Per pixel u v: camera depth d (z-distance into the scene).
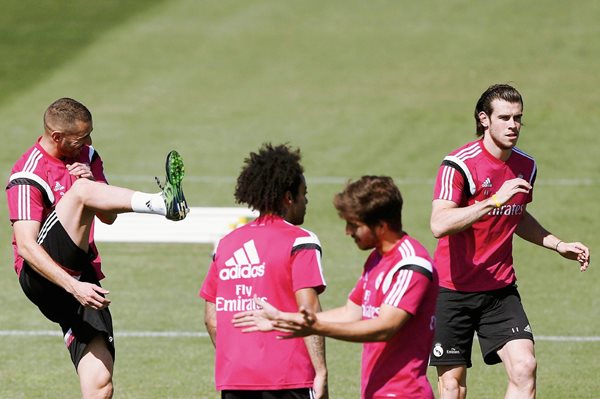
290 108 67.31
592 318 35.66
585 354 31.88
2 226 47.62
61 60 76.62
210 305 19.41
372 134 62.12
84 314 22.52
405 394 17.77
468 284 23.81
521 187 21.59
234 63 76.19
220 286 19.00
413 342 17.83
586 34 80.50
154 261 43.34
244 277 18.73
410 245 17.89
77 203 22.23
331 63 75.94
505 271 23.91
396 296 17.36
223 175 55.00
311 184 53.31
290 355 18.64
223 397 19.05
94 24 84.12
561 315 36.00
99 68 75.12
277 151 19.28
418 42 79.62
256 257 18.72
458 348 24.23
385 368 17.92
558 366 30.73
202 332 34.38
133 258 43.78
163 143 60.75
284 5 88.62
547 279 40.38
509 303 23.81
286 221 19.42
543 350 32.31
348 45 79.31
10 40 80.31
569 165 56.22
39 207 22.64
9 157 57.88
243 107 67.69
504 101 23.22
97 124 64.31
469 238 23.61
